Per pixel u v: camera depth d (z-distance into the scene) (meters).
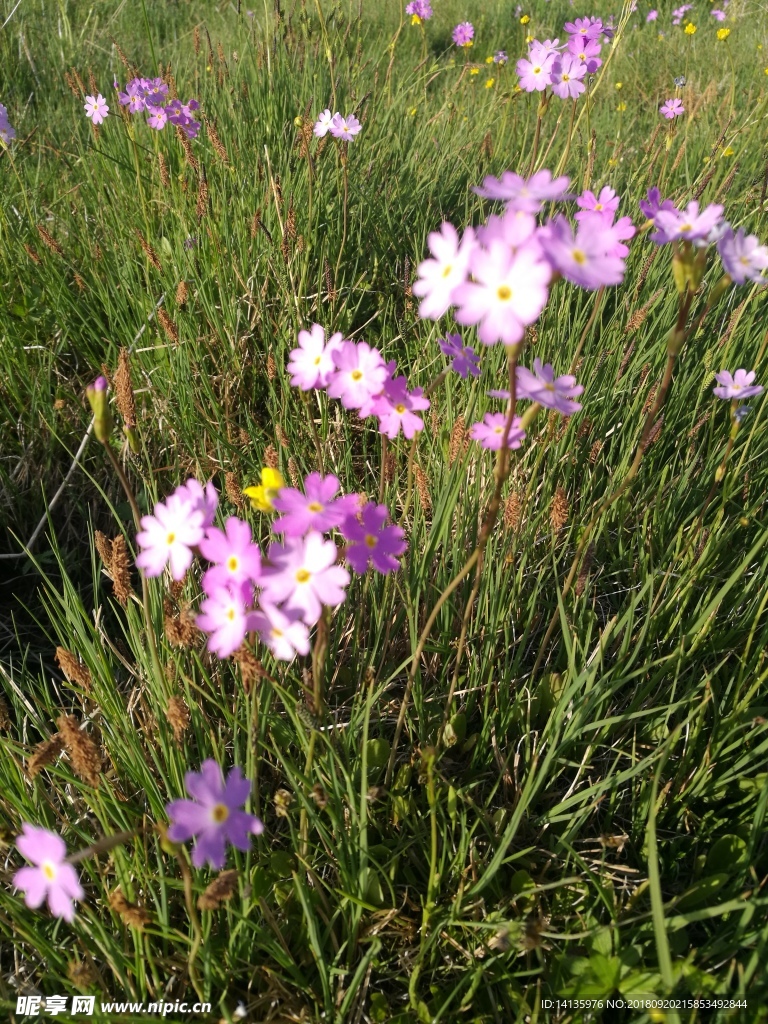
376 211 0.45
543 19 0.91
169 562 0.25
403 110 0.57
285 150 0.46
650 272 0.38
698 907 0.20
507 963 0.19
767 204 0.41
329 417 0.35
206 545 0.15
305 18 0.50
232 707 0.23
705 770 0.21
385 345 0.36
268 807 0.22
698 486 0.29
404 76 0.65
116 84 0.45
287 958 0.18
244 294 0.39
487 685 0.23
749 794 0.21
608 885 0.20
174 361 0.35
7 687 0.25
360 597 0.24
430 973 0.20
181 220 0.40
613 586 0.28
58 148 0.56
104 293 0.39
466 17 0.94
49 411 0.36
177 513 0.15
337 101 0.52
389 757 0.22
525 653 0.27
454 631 0.25
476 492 0.27
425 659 0.25
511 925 0.18
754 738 0.22
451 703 0.23
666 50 0.81
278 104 0.50
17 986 0.19
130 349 0.37
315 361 0.19
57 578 0.33
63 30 0.74
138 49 0.75
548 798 0.22
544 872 0.21
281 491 0.15
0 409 0.36
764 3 0.91
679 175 0.49
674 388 0.32
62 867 0.13
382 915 0.20
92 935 0.18
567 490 0.31
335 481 0.15
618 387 0.32
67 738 0.16
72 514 0.34
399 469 0.31
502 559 0.24
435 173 0.49
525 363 0.33
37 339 0.39
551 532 0.28
